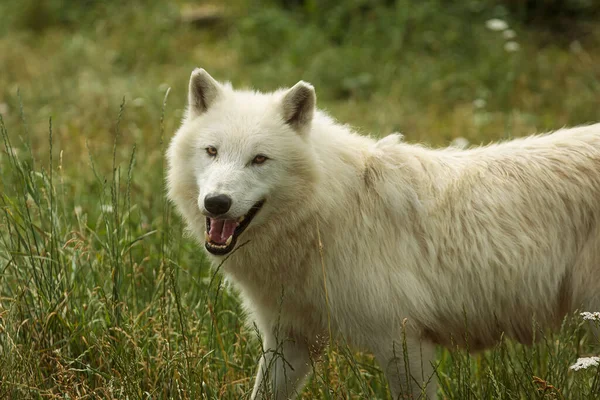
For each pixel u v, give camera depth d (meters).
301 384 10.49
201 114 9.98
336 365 10.45
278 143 9.38
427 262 9.79
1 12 33.78
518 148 10.35
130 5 33.72
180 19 32.56
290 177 9.40
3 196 11.92
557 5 30.16
